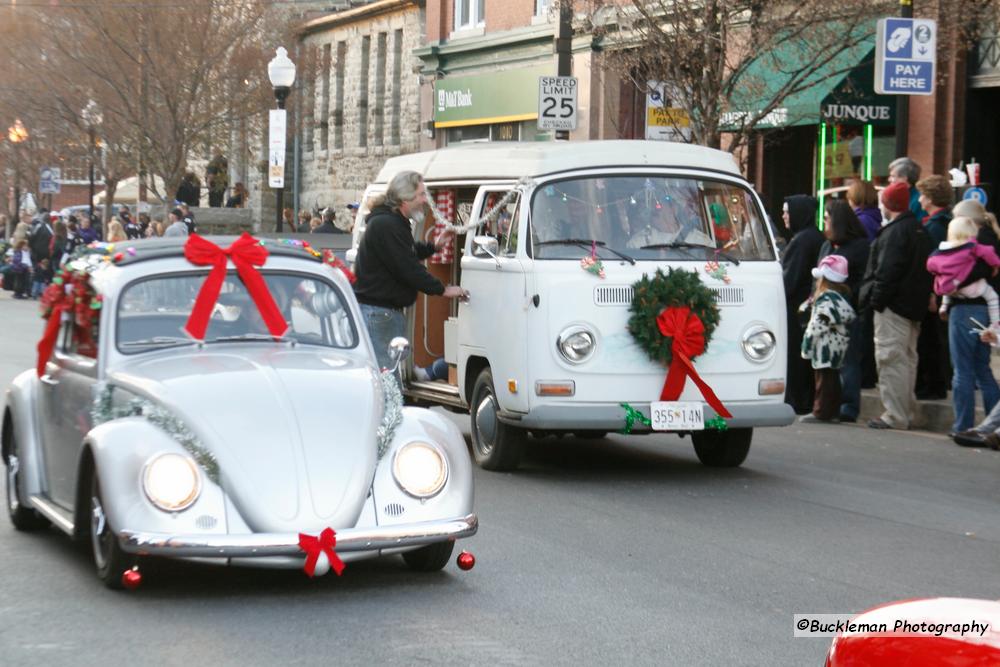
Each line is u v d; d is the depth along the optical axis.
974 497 14.41
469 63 45.66
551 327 14.67
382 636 8.83
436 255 17.48
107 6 50.97
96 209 72.31
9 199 82.75
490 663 8.28
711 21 25.19
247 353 10.63
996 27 27.05
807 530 12.56
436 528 9.54
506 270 15.06
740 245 15.50
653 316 14.68
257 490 9.19
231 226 54.28
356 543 9.23
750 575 10.76
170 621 9.13
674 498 14.09
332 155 65.06
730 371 15.09
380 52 60.75
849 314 19.47
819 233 20.86
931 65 20.95
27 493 11.67
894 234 18.83
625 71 27.14
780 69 26.78
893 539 12.23
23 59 55.47
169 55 51.47
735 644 8.80
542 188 15.12
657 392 14.89
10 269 54.06
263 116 57.19
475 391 15.90
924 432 19.11
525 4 42.22
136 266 10.95
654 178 15.46
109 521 9.24
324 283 11.38
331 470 9.41
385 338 15.85
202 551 8.98
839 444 18.02
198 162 71.81
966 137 27.95
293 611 9.41
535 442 18.22
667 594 10.09
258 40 54.50
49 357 11.54
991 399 18.06
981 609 4.90
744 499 14.11
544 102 27.30
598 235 15.05
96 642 8.62
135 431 9.42
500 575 10.58
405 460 9.74
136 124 51.94
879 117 28.27
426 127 48.16
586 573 10.70
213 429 9.38
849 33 24.92
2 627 8.97
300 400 9.78
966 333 17.80
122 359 10.52
